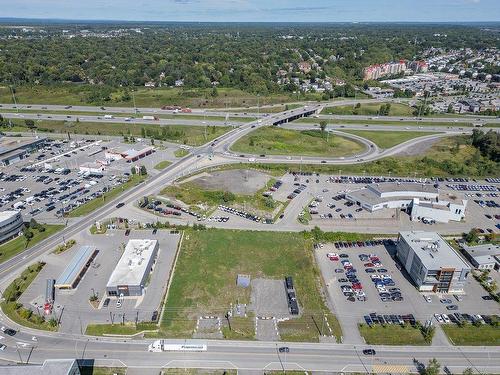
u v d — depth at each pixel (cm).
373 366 10425
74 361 9312
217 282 13488
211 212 17950
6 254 14812
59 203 18638
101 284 13238
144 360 10531
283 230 16575
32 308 12188
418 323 11775
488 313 12306
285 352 10825
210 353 10762
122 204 18438
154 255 14400
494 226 17288
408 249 14075
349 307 12494
